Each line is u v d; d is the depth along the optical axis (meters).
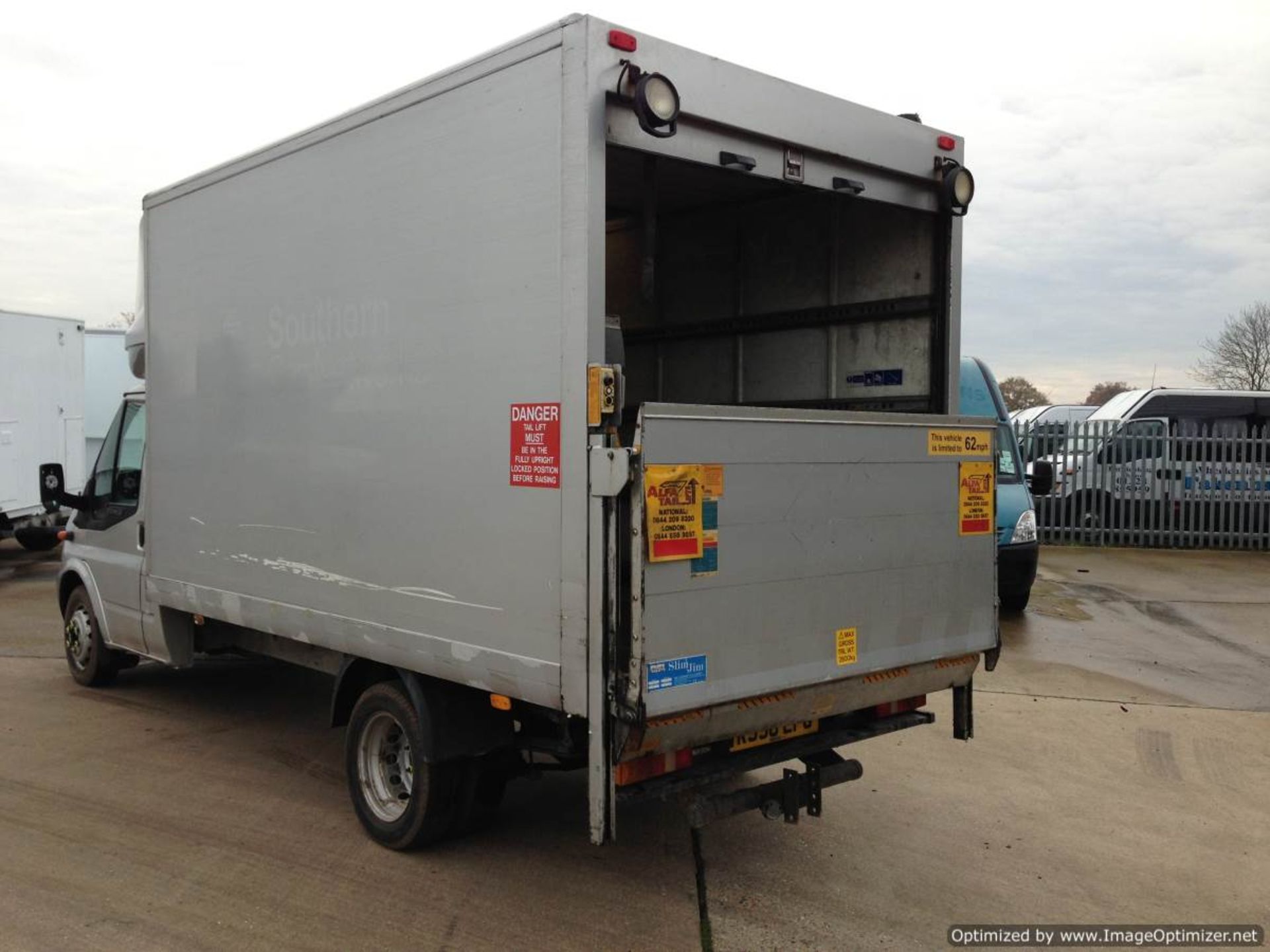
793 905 4.16
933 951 3.83
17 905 4.07
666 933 3.90
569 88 3.54
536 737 4.29
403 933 3.87
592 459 3.44
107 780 5.54
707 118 3.88
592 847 4.70
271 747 6.13
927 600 4.45
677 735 3.54
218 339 5.45
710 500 3.58
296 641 5.40
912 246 5.11
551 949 3.76
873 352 5.31
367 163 4.42
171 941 3.80
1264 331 41.31
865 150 4.53
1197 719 7.02
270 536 5.07
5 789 5.39
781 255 5.73
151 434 6.12
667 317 6.32
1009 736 6.60
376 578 4.40
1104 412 18.56
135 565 6.45
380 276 4.36
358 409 4.50
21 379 13.52
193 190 5.64
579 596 3.52
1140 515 16.11
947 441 4.54
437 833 4.47
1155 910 4.22
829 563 4.02
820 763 4.30
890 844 4.83
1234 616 10.70
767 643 3.79
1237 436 17.31
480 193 3.88
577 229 3.51
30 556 15.20
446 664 4.06
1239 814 5.32
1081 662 8.65
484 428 3.88
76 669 7.52
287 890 4.22
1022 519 10.24
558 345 3.58
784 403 5.73
